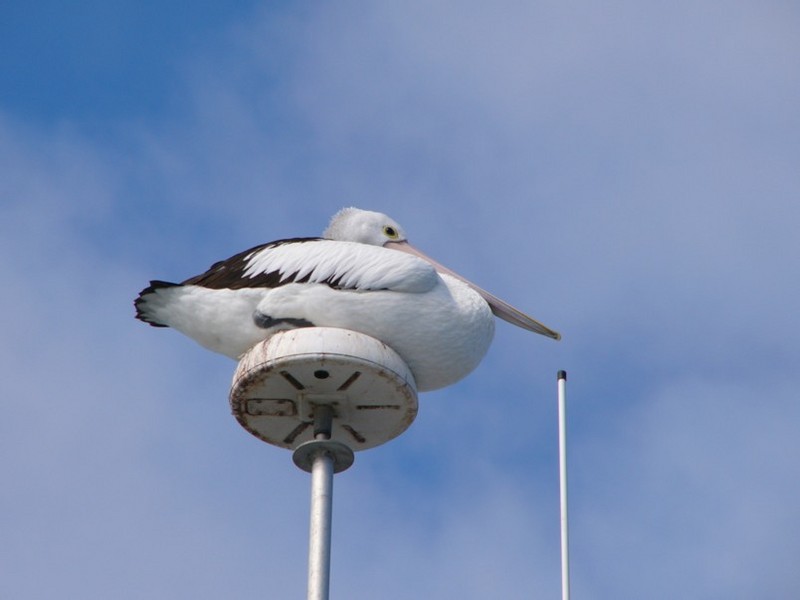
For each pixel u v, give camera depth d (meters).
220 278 13.62
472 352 13.56
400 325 13.02
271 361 12.36
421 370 13.41
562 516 13.63
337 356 12.31
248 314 13.23
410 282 13.02
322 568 11.38
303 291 13.02
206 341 13.66
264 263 13.45
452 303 13.34
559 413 14.13
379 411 13.05
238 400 12.84
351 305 12.97
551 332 15.93
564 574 13.37
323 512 11.74
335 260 13.12
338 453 12.20
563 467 13.84
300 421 13.16
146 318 13.91
